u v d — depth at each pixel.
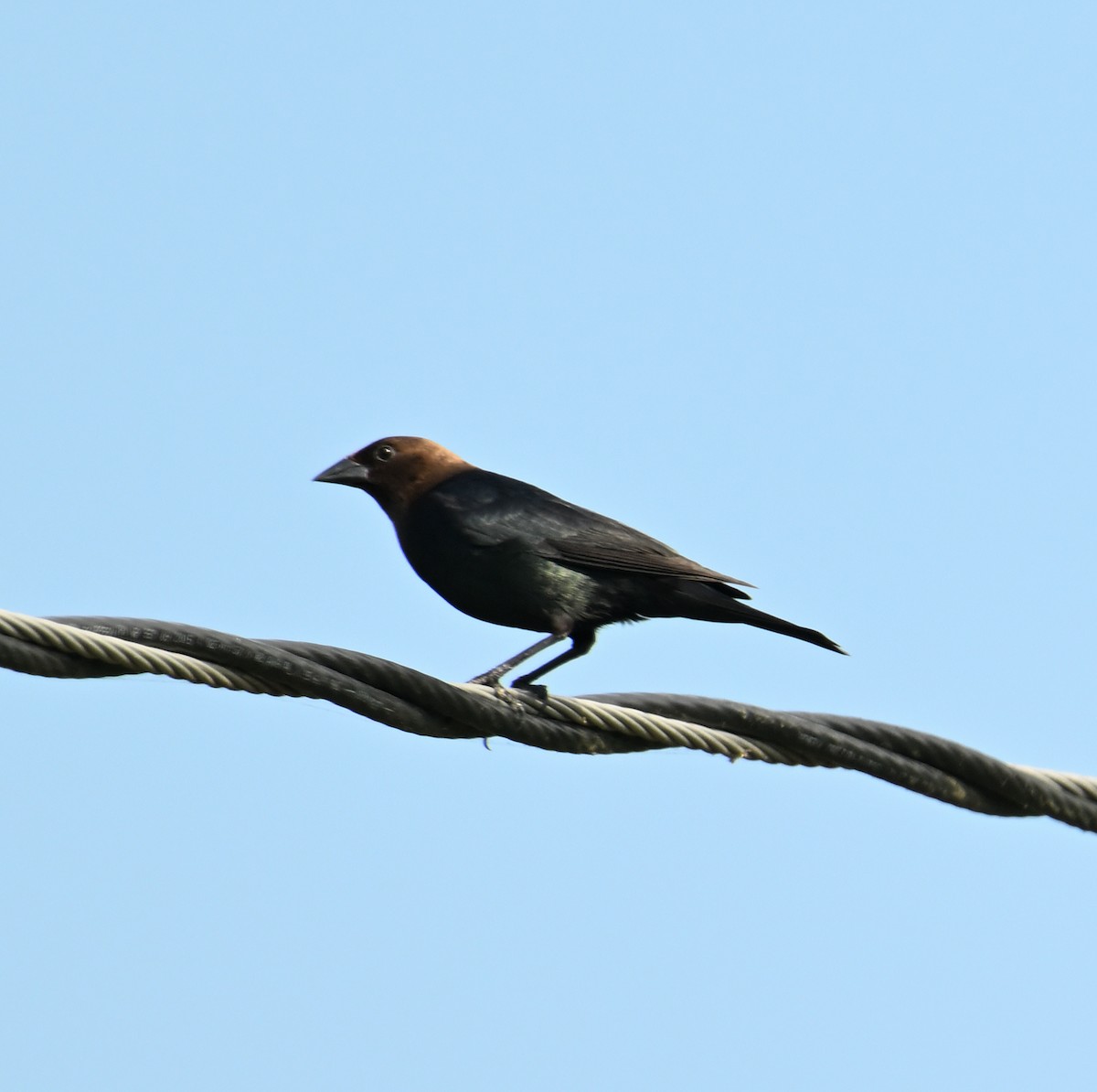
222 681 9.83
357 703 10.23
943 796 11.60
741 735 11.27
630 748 11.11
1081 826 11.95
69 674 9.35
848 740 11.39
